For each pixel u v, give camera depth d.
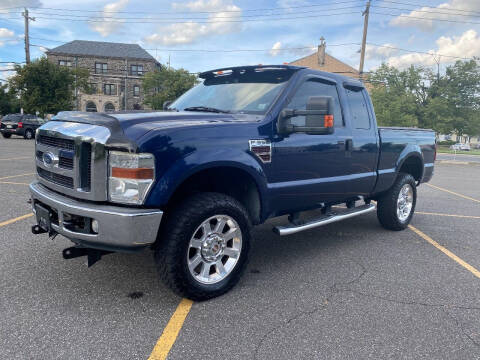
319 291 3.39
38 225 3.35
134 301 3.09
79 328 2.67
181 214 2.92
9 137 25.62
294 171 3.71
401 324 2.85
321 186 4.03
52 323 2.72
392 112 40.16
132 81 54.41
